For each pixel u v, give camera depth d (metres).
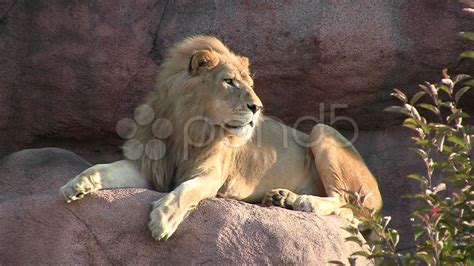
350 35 12.68
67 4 12.91
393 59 12.77
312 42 12.76
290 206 11.58
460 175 9.88
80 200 10.54
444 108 13.34
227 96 11.27
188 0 13.05
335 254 10.48
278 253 10.22
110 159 13.56
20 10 12.94
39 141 13.33
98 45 12.89
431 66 12.80
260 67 12.94
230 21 12.94
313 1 12.87
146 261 10.29
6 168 12.45
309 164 12.62
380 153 13.54
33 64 12.94
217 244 10.21
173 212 10.37
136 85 12.96
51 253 10.34
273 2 12.88
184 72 11.61
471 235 9.88
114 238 10.34
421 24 12.71
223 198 11.35
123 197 10.52
